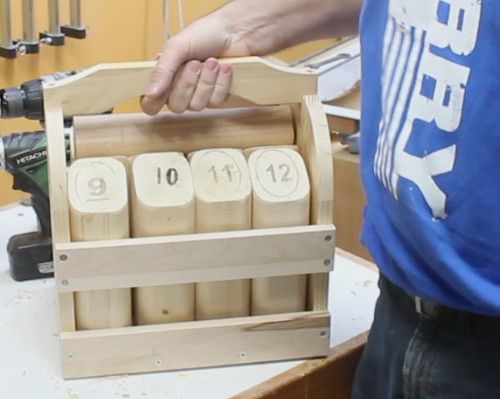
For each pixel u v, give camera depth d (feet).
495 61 1.93
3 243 3.35
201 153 2.47
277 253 2.43
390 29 2.28
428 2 2.11
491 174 1.97
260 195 2.41
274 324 2.53
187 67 2.44
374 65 2.37
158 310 2.48
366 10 2.44
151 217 2.34
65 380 2.44
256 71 2.49
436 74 2.07
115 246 2.31
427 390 2.34
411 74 2.17
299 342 2.57
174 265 2.38
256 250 2.42
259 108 2.61
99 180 2.36
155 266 2.37
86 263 2.31
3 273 3.14
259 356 2.56
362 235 2.52
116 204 2.31
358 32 2.82
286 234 2.41
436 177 2.07
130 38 5.83
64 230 2.31
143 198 2.34
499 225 2.00
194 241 2.36
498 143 1.94
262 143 2.58
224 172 2.44
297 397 2.55
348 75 4.91
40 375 2.46
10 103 2.97
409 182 2.12
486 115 1.94
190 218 2.38
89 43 5.56
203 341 2.49
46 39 5.13
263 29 2.71
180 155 2.46
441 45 2.06
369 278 3.17
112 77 2.39
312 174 2.47
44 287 3.05
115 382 2.44
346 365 2.68
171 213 2.35
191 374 2.50
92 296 2.40
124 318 2.46
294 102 2.56
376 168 2.31
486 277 2.08
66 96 2.37
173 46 2.45
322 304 2.57
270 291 2.53
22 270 3.06
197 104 2.48
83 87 2.38
